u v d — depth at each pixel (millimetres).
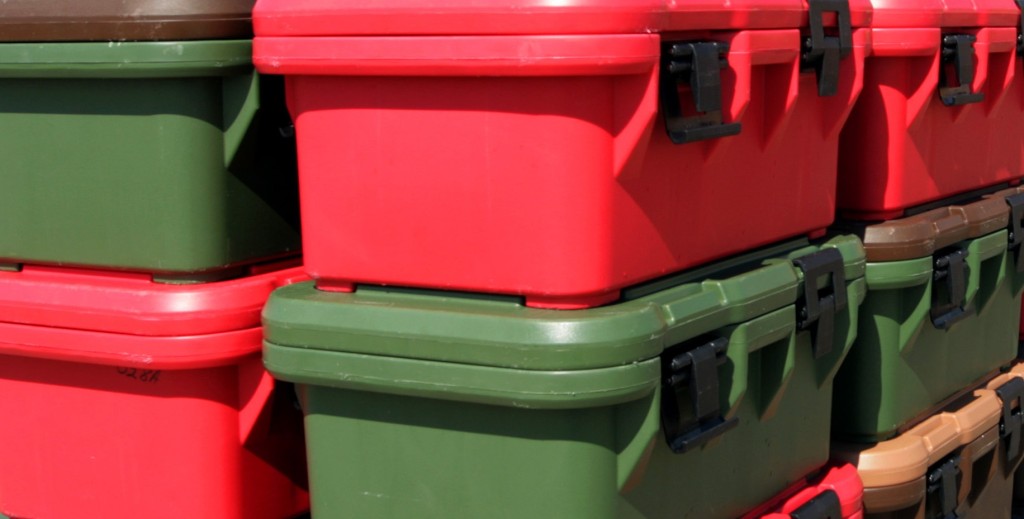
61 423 2441
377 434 2088
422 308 1985
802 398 2627
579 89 1899
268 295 2291
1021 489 3838
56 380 2430
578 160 1919
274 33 2076
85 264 2361
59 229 2369
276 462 2414
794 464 2629
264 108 2246
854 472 2799
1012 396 3432
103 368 2367
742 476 2430
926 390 3061
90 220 2330
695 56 2055
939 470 3027
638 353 1917
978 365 3350
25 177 2389
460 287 2021
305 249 2160
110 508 2414
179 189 2238
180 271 2264
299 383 2145
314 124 2102
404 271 2059
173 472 2338
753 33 2191
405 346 1972
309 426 2160
